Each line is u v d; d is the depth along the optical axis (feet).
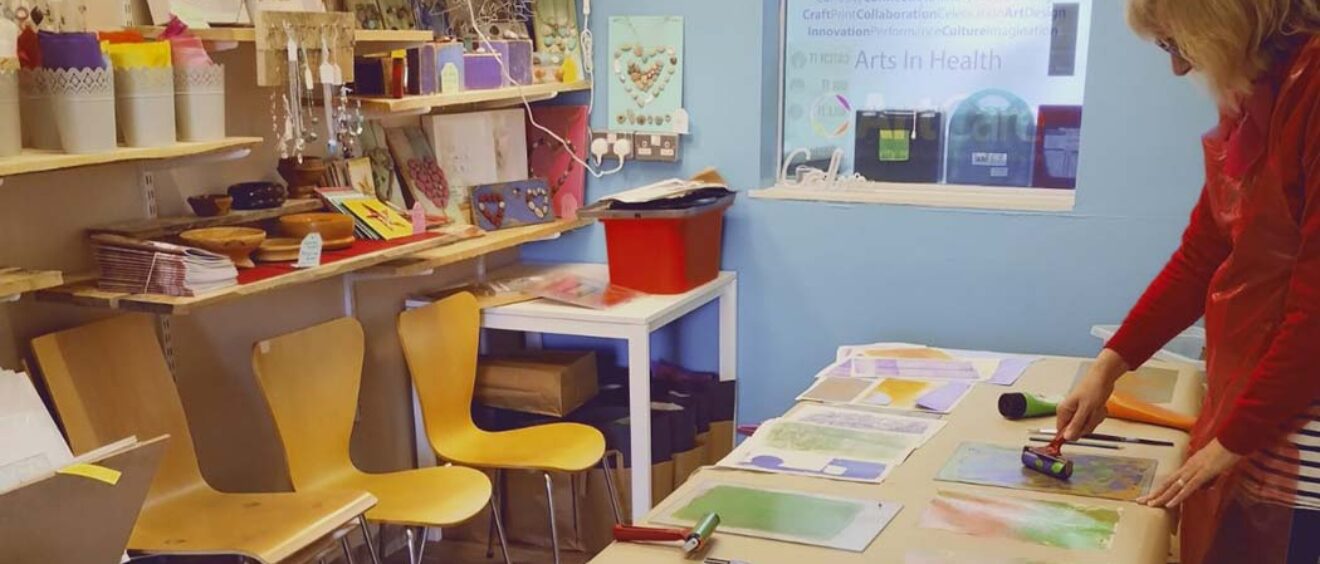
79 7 7.35
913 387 8.13
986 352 9.24
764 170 11.42
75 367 7.48
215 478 9.03
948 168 11.25
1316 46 5.01
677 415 10.95
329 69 8.43
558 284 11.12
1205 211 6.32
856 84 11.43
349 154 9.84
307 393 8.86
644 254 10.65
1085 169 10.05
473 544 11.43
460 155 11.03
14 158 6.40
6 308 7.38
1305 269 5.09
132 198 8.18
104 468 5.78
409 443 11.37
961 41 10.95
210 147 7.54
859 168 11.59
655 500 10.88
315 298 9.87
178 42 7.45
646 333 9.91
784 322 11.49
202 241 7.67
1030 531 5.57
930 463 6.56
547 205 11.52
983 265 10.59
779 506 5.96
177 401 8.11
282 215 8.70
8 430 6.57
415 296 10.93
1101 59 9.80
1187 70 5.50
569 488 10.87
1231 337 5.77
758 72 11.10
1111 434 7.00
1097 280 10.22
